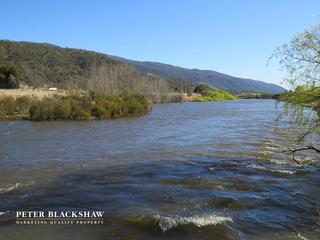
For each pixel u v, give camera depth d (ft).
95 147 86.58
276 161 67.15
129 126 138.10
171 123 150.82
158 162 67.72
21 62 532.73
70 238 33.81
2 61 476.54
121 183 52.34
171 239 33.60
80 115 169.48
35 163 67.15
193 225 36.45
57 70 576.61
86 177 56.24
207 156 73.56
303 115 38.37
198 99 469.16
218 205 42.73
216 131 119.34
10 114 180.04
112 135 110.11
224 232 34.99
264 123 146.00
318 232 35.58
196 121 160.45
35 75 467.93
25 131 120.88
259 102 423.23
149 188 49.52
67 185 51.47
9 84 315.37
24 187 50.57
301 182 52.90
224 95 543.39
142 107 209.15
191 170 60.49
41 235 34.32
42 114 164.04
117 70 395.96
